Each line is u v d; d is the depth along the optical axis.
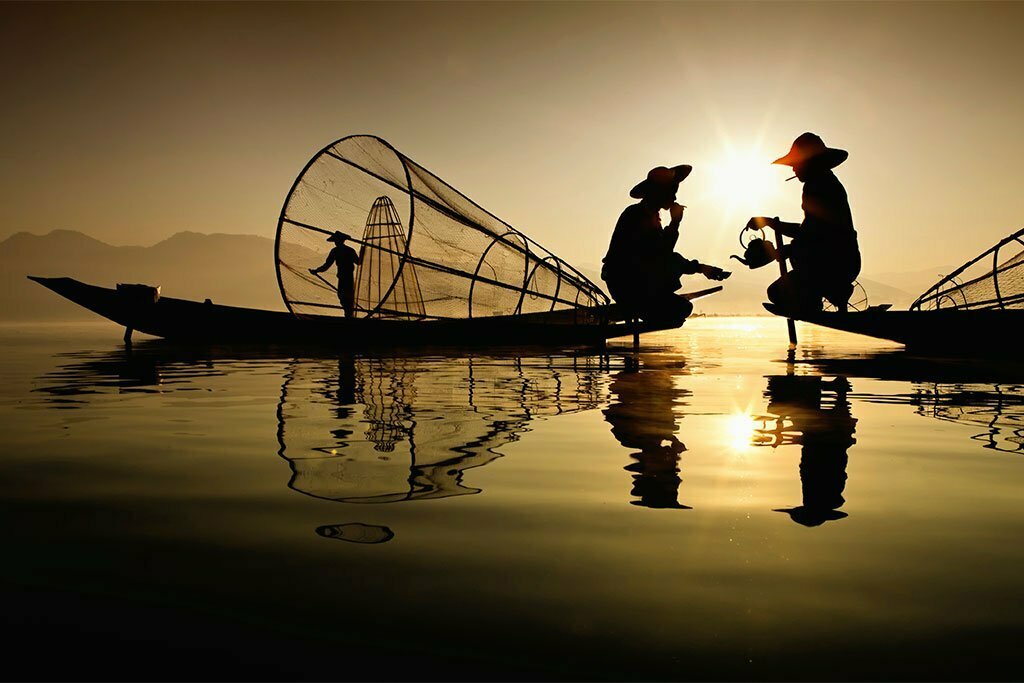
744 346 14.69
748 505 2.70
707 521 2.50
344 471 3.26
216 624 1.73
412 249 12.02
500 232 13.12
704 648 1.61
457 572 2.03
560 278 13.76
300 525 2.46
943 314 10.83
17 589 1.93
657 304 12.05
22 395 6.29
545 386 6.80
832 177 11.22
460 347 12.83
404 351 12.04
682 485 3.01
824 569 2.05
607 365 9.38
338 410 5.24
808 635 1.67
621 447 3.83
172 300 14.70
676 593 1.89
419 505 2.70
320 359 10.36
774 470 3.28
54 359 10.77
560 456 3.59
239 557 2.15
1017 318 10.41
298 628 1.71
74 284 14.55
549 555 2.16
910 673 1.51
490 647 1.62
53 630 1.71
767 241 11.62
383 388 6.67
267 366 9.17
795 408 5.35
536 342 13.10
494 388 6.66
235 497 2.83
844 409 5.32
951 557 2.14
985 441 3.99
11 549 2.24
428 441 4.01
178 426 4.56
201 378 7.68
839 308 11.42
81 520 2.53
